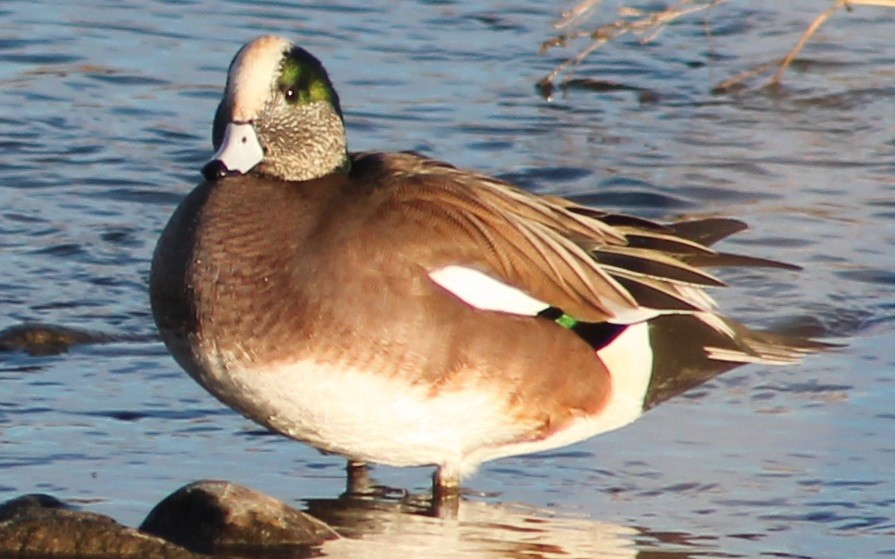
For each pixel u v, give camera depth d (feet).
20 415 37.86
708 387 40.98
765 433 38.40
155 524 32.55
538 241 35.12
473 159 56.95
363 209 34.27
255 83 35.22
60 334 42.29
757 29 71.46
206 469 35.91
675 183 55.67
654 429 38.68
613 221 37.29
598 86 64.90
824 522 33.88
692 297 36.81
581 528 33.63
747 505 34.76
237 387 33.76
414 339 33.35
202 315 33.50
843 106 63.87
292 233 33.73
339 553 32.04
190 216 34.55
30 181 53.31
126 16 71.05
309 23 70.95
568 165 56.85
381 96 62.59
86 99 61.26
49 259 47.57
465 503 34.91
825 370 41.98
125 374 40.60
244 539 32.17
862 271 48.85
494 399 34.22
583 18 70.74
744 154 58.70
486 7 73.26
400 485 36.06
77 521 31.60
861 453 37.24
